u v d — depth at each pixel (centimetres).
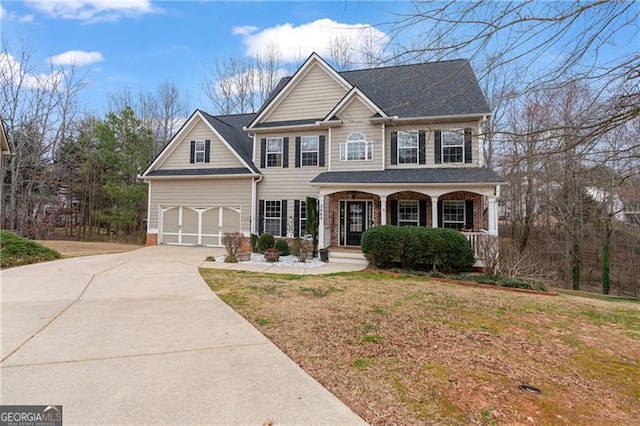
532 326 525
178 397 280
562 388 322
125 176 2455
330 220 1415
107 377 313
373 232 1047
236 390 294
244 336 431
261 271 955
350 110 1365
